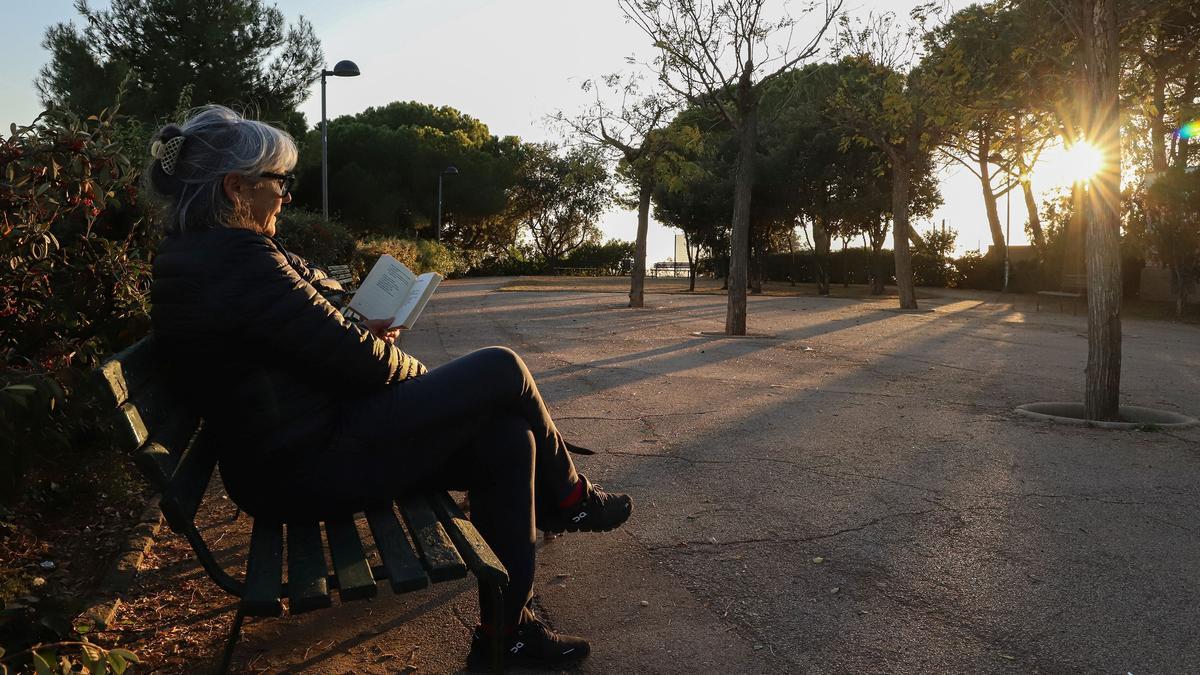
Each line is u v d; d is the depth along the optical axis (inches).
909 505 183.5
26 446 119.4
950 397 326.6
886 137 996.6
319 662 114.8
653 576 144.4
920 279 1573.6
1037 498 189.3
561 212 3014.3
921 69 878.4
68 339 181.5
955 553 154.6
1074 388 351.3
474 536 99.6
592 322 697.0
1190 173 813.9
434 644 120.2
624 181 914.7
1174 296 946.7
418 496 112.6
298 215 608.4
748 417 283.6
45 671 85.7
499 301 1021.8
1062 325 697.6
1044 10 510.3
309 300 97.2
